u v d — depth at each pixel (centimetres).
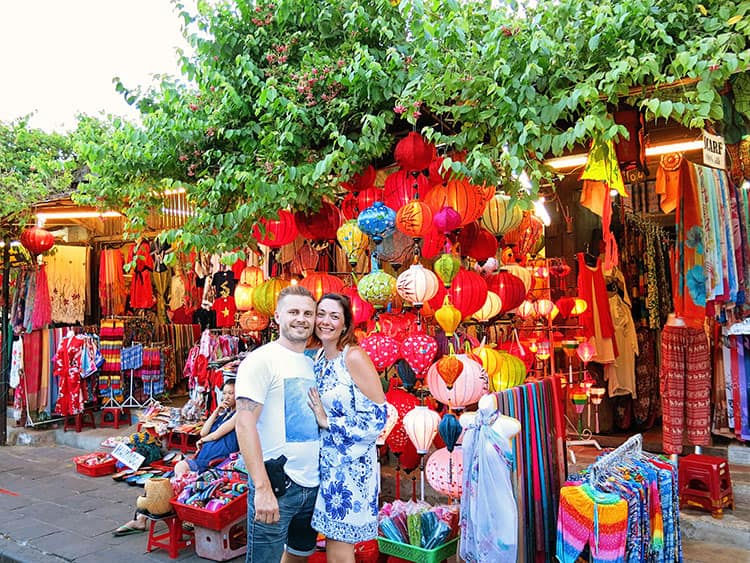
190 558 432
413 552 342
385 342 388
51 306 877
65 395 796
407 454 400
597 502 308
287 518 284
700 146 497
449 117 394
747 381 505
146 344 878
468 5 377
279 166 400
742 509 434
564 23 328
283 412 286
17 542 468
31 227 792
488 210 427
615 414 673
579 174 628
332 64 396
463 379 356
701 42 288
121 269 920
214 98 441
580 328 582
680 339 458
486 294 406
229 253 450
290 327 293
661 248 688
